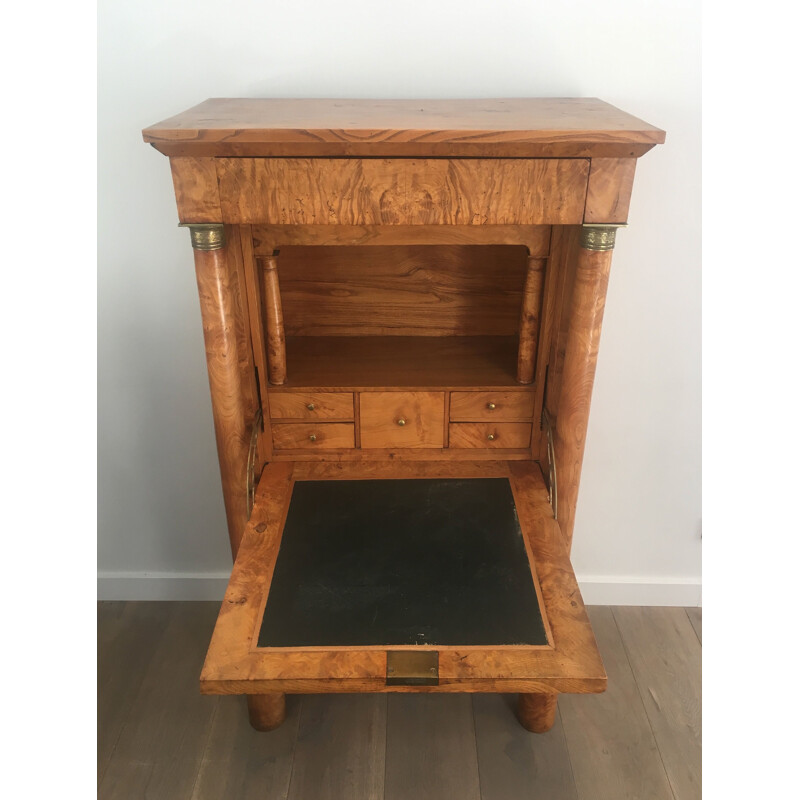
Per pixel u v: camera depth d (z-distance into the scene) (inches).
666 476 71.4
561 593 46.9
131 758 61.9
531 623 44.7
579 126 41.9
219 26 53.7
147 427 69.4
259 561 49.4
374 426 58.7
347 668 42.0
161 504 73.7
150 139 40.9
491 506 54.6
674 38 53.5
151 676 69.7
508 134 40.6
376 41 54.2
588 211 44.3
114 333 64.6
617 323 64.1
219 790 59.2
